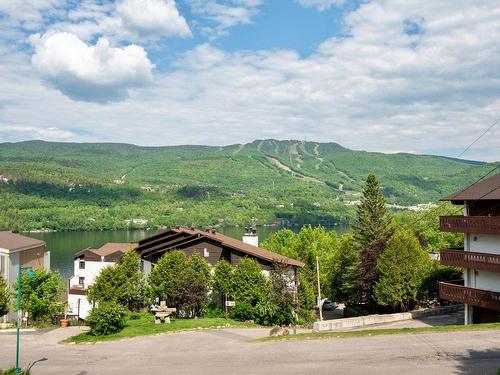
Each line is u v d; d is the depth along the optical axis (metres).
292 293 47.38
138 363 28.59
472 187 44.47
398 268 53.44
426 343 28.06
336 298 67.38
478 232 40.41
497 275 40.25
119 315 40.38
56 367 28.42
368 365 24.14
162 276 48.38
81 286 64.12
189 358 29.25
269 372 24.14
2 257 53.34
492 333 29.89
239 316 46.84
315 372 23.55
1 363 29.73
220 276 48.38
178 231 56.41
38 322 48.09
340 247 69.56
